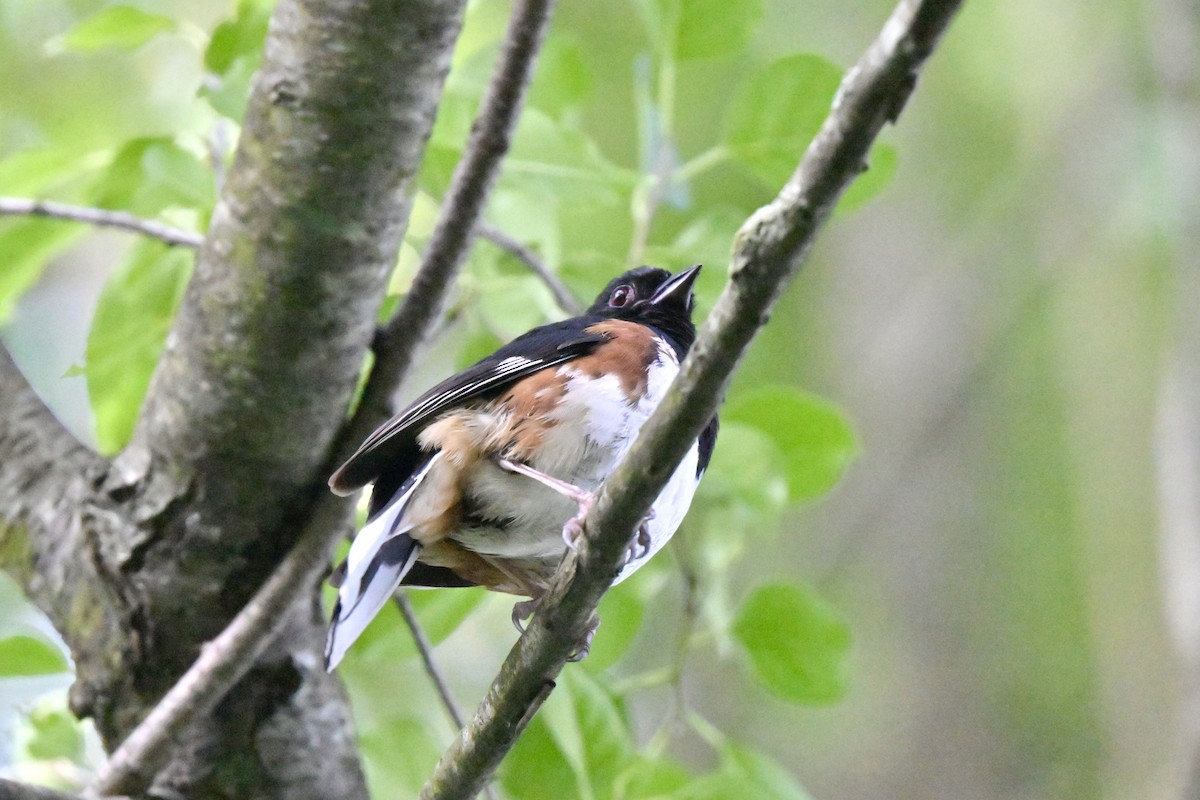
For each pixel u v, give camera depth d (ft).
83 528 26.61
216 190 30.55
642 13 33.09
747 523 32.48
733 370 17.58
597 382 25.44
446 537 26.12
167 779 25.93
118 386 32.32
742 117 32.12
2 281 32.32
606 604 33.01
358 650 32.71
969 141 68.39
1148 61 64.80
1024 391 69.62
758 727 58.29
